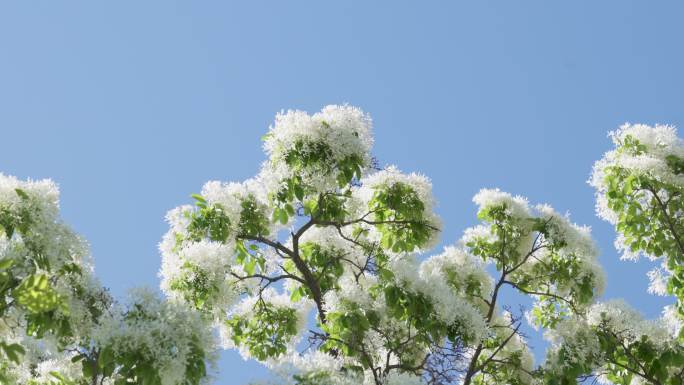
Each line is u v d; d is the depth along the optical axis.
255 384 7.24
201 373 7.11
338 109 9.58
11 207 7.79
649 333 9.84
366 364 8.97
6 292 7.17
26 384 8.87
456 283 11.15
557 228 10.91
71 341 7.93
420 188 10.23
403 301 9.10
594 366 9.83
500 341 10.90
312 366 7.57
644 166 10.16
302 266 10.27
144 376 6.78
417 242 10.30
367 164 9.54
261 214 10.50
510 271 10.70
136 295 7.29
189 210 10.16
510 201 11.09
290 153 9.27
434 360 8.76
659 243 10.62
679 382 10.02
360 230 11.03
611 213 10.79
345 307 9.04
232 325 11.23
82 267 8.14
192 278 9.46
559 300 11.20
